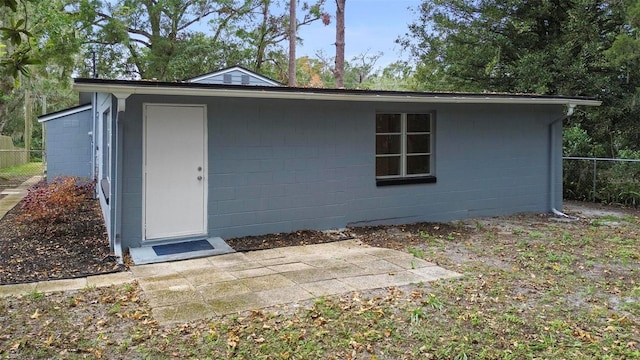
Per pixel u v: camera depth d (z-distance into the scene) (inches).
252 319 158.6
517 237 297.6
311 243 275.9
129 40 833.5
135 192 254.4
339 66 610.5
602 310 170.6
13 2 102.9
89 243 277.9
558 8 580.1
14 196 521.0
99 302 175.5
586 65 537.0
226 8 930.1
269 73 1023.0
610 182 453.4
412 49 733.3
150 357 132.2
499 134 371.2
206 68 876.6
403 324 155.6
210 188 274.5
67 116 575.2
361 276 208.7
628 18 442.0
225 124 275.7
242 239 280.1
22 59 106.8
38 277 208.5
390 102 325.7
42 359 131.3
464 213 359.9
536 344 142.6
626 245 275.7
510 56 623.5
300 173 299.7
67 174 577.9
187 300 176.9
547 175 394.6
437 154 346.6
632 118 522.0
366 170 321.7
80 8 788.6
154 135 257.4
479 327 154.6
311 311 165.0
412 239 289.1
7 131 1295.5
